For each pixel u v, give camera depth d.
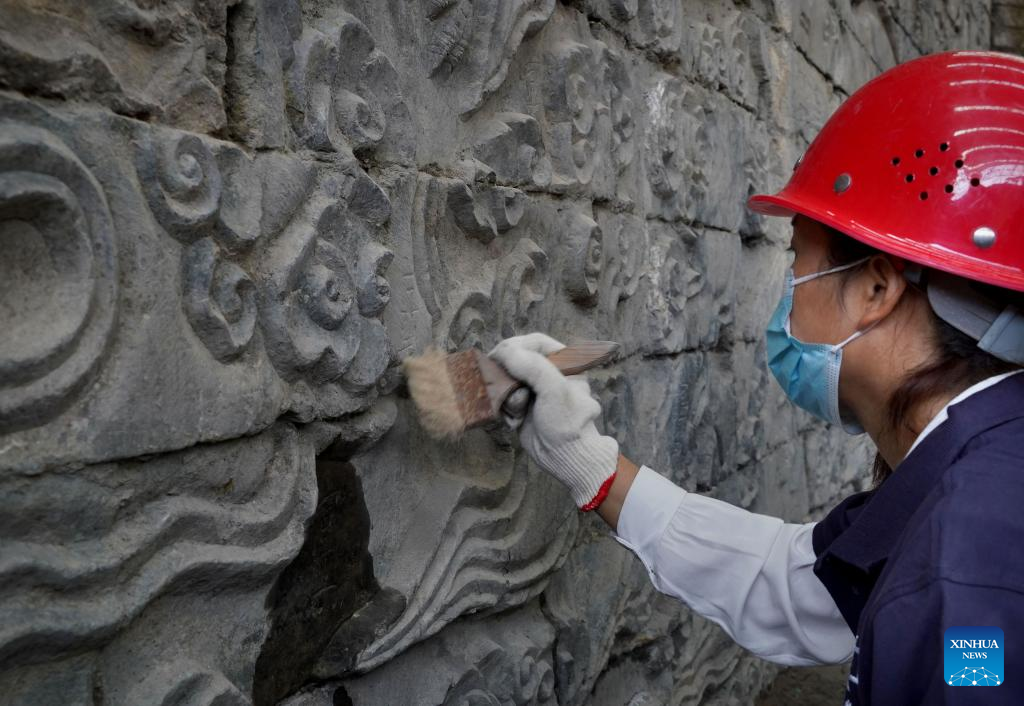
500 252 1.73
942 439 1.04
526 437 1.48
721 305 3.00
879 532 1.09
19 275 0.86
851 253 1.22
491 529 1.68
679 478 2.62
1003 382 1.06
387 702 1.45
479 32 1.62
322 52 1.23
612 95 2.18
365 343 1.31
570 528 1.99
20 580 0.84
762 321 3.45
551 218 1.90
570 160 1.93
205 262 1.03
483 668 1.67
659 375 2.53
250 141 1.13
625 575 2.28
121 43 0.97
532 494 1.83
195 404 1.02
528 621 1.90
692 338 2.73
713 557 1.52
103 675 0.96
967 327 1.09
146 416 0.96
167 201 0.97
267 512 1.15
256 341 1.12
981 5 8.79
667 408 2.51
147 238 0.96
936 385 1.10
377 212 1.34
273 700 1.22
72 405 0.89
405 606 1.42
